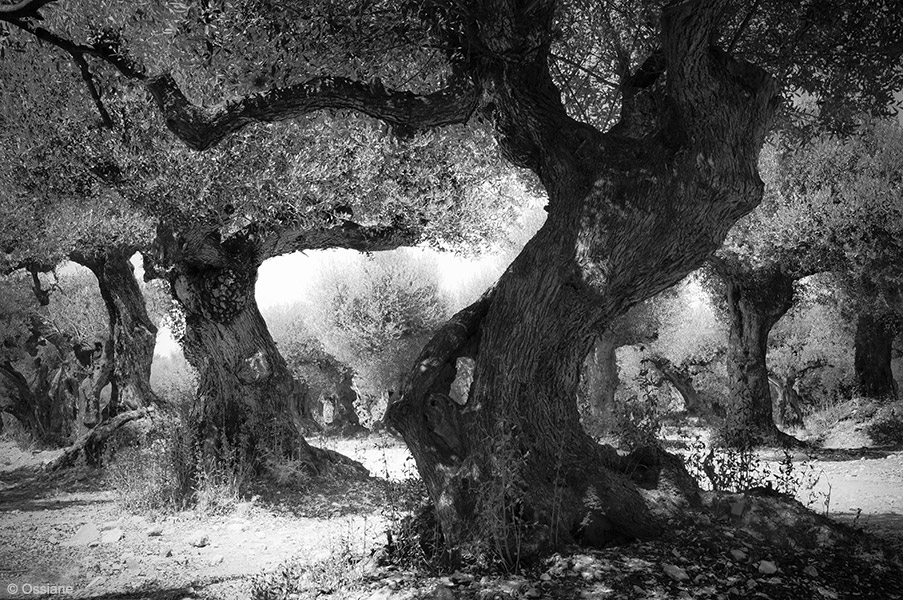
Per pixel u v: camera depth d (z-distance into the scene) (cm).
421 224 1322
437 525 607
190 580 676
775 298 1934
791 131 834
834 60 744
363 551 640
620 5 823
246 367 1268
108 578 690
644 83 684
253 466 1239
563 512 577
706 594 480
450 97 673
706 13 543
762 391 1928
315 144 1051
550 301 612
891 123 1733
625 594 482
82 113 1027
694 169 582
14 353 3120
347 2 641
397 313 2928
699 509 614
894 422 2050
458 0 593
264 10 641
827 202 1736
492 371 620
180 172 1034
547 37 620
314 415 4178
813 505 951
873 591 501
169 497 1105
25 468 2005
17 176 1230
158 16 743
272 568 706
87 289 3014
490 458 592
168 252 1160
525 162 685
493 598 485
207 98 865
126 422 1848
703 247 614
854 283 2122
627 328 2884
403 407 629
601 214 597
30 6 653
